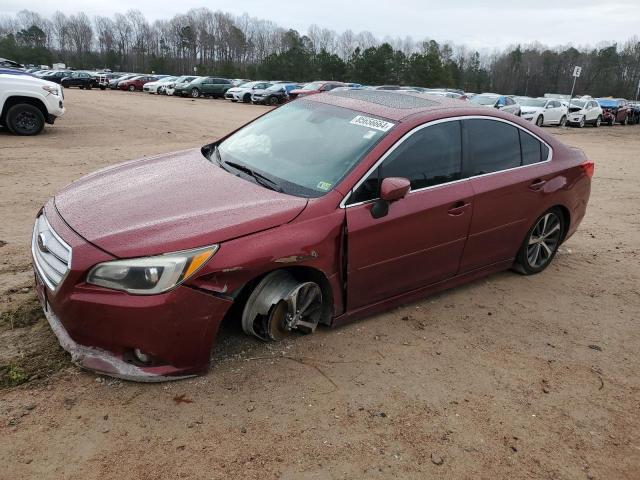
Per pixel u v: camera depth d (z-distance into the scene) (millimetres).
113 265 2717
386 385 3232
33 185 7562
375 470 2590
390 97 4457
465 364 3557
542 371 3576
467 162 4148
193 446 2611
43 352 3195
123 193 3342
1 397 2812
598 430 3049
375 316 4055
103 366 2881
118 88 44625
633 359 3848
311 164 3662
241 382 3094
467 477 2613
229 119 20656
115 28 122500
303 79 72062
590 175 5309
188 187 3410
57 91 12797
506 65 109062
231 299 2939
